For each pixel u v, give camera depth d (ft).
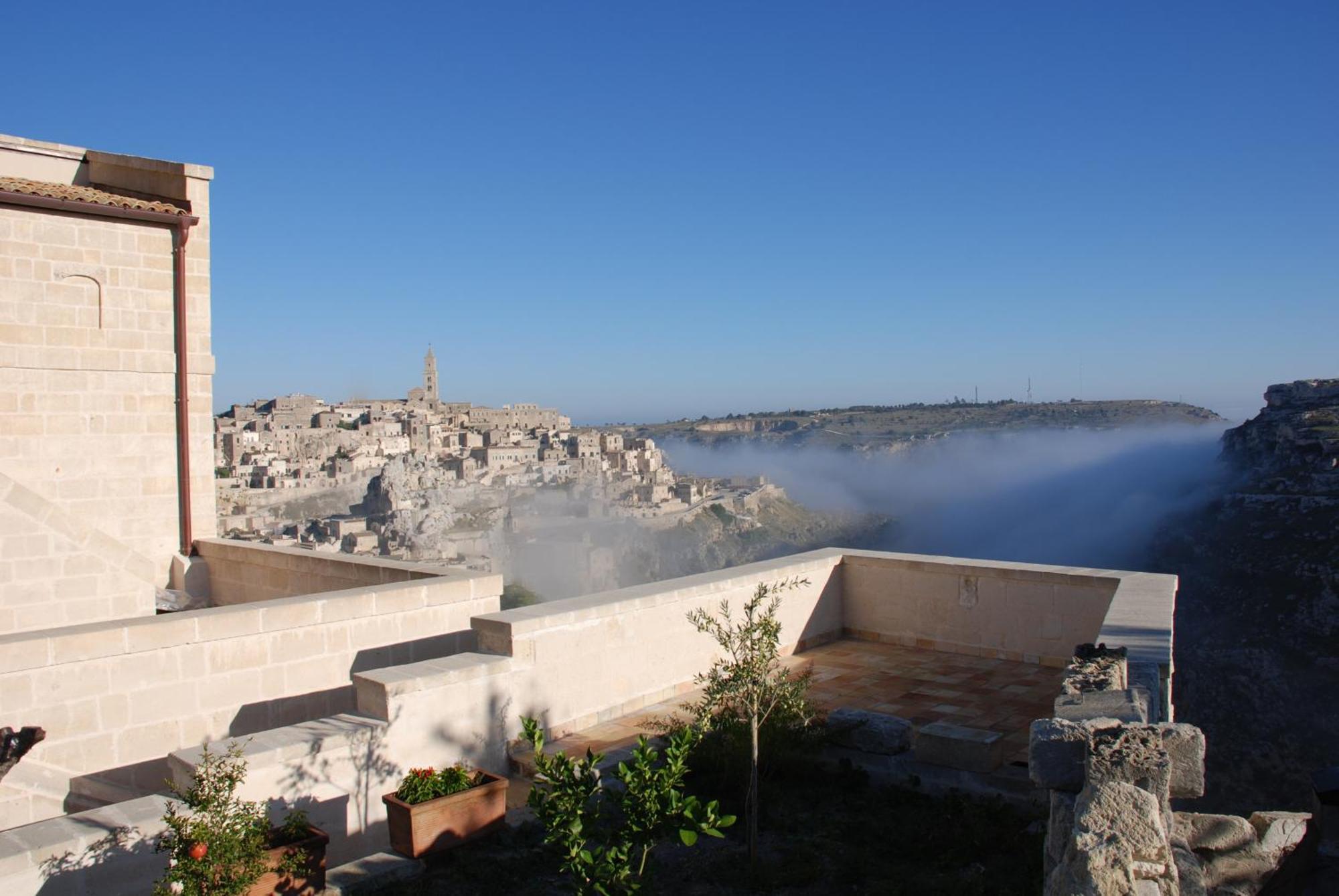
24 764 23.15
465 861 18.54
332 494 497.87
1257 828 14.43
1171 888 11.41
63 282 40.57
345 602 29.09
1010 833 19.15
